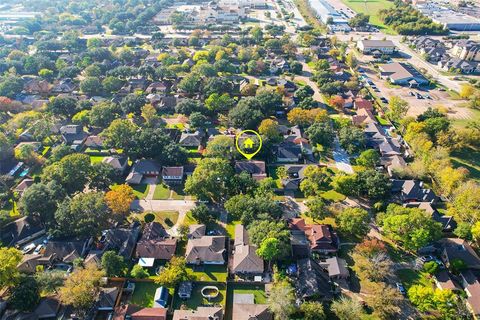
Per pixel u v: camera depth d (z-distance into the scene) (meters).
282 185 150.50
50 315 99.38
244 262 112.38
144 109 189.88
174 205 141.88
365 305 102.75
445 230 127.31
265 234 114.12
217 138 166.50
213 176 138.12
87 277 100.56
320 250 118.81
